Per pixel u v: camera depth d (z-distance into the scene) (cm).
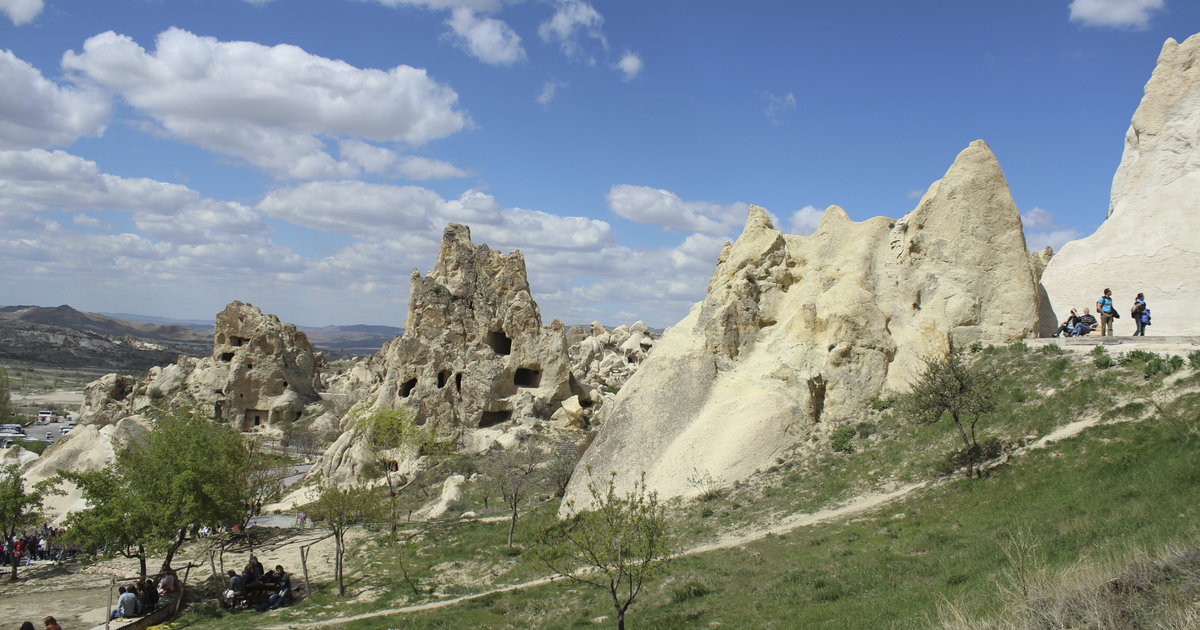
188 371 10462
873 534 2239
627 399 3766
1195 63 3772
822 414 3369
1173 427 1988
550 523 3312
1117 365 2650
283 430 8675
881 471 2792
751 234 4144
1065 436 2330
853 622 1543
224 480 3031
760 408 3394
